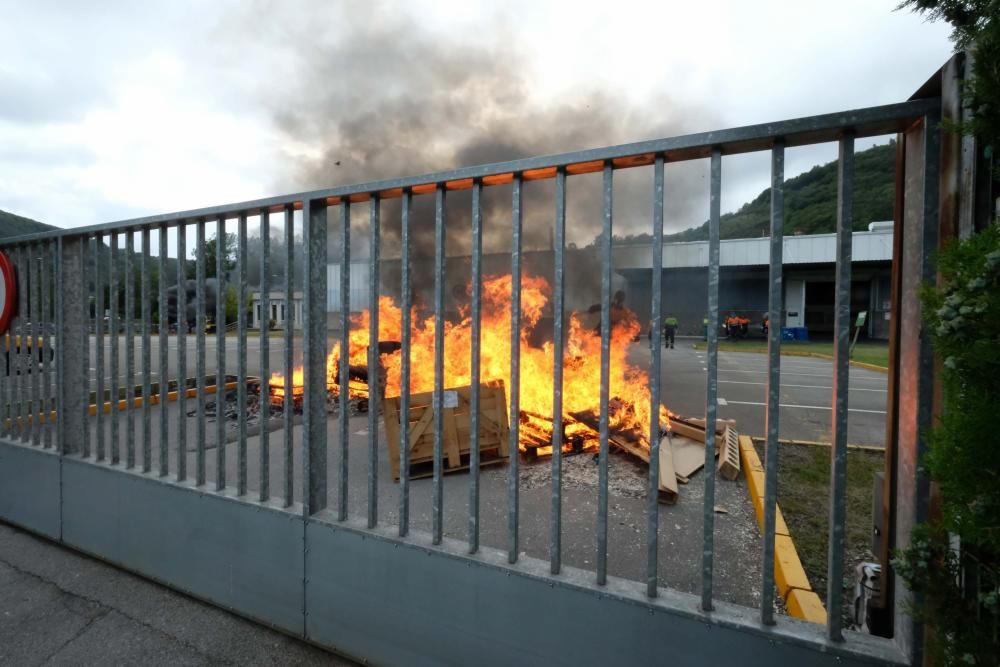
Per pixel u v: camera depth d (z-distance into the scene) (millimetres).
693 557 3027
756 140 1430
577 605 1683
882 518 1779
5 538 3338
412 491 4168
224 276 2580
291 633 2299
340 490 2188
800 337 27047
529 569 1786
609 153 1587
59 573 2900
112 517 2934
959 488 946
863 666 1351
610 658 1637
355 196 2129
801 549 3121
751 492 4000
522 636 1779
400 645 2025
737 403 8219
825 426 6602
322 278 2273
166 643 2301
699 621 1518
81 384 3221
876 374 12359
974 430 907
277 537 2316
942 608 1089
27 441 3518
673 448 4887
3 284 3561
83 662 2215
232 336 20531
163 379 2754
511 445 1807
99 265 3025
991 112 934
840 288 1363
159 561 2736
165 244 2758
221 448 2539
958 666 1039
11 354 3588
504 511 3719
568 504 3842
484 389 4805
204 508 2541
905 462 1404
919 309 1305
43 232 3264
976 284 888
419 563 1973
